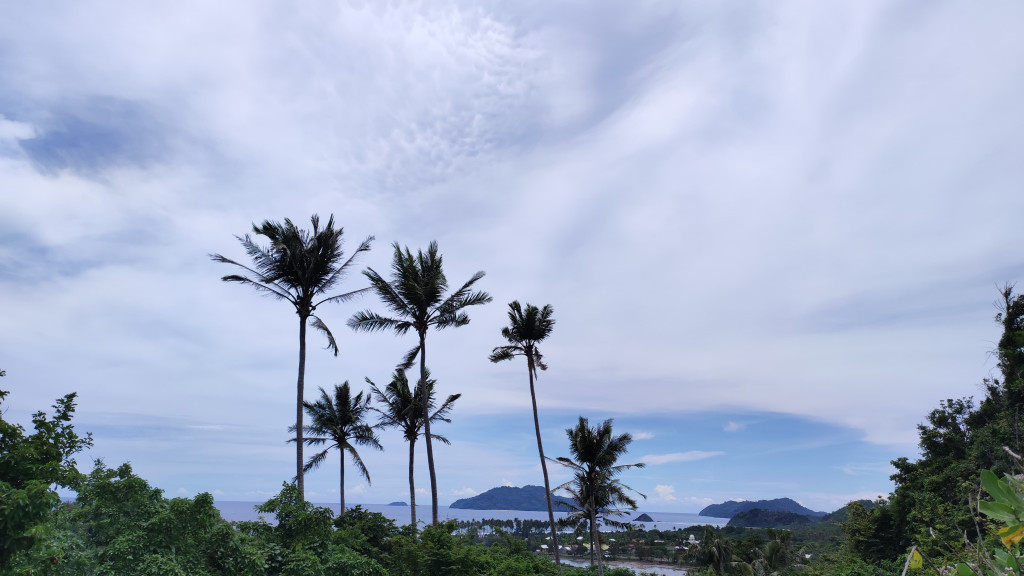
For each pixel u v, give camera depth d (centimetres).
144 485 1220
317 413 3681
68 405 1124
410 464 3541
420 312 2766
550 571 2669
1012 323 1683
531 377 3166
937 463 3388
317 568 1321
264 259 2203
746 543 6197
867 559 3581
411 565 2050
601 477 3303
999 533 180
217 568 1202
